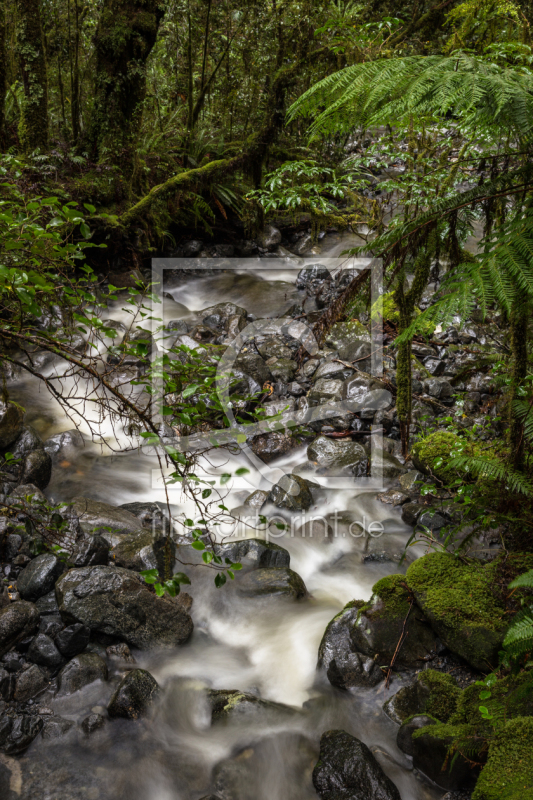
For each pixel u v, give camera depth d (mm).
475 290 1835
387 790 2166
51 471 4043
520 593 2623
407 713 2494
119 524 3477
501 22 4602
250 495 4016
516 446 2562
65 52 8625
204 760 2389
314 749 2441
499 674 2416
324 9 7277
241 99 9203
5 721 2379
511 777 1980
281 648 2943
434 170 4094
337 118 2230
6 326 2188
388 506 3965
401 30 5648
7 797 2180
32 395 4895
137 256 7500
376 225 4926
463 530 3486
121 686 2539
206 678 2781
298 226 9031
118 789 2250
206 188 8211
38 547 2805
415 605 2818
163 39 9422
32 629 2734
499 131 2152
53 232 2191
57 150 7250
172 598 3080
